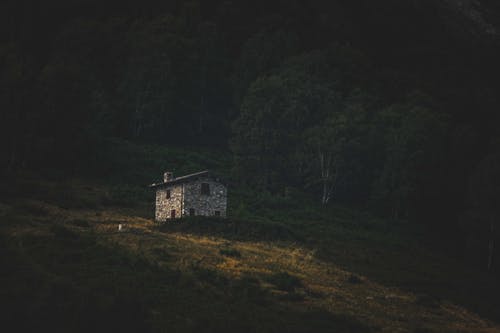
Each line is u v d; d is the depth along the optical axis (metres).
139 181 134.75
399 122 157.88
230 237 100.44
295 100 155.25
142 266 75.19
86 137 141.00
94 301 58.66
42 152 130.12
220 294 71.31
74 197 113.62
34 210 98.81
